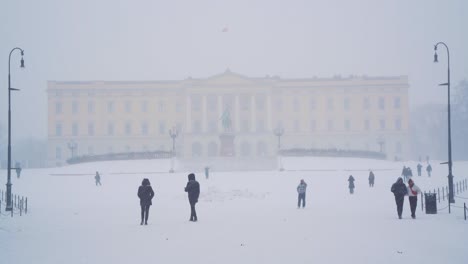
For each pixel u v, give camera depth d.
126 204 43.59
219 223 28.44
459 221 28.08
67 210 38.88
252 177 70.50
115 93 167.25
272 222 28.61
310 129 166.12
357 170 82.81
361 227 25.88
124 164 92.12
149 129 166.75
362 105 166.88
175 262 18.02
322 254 19.00
